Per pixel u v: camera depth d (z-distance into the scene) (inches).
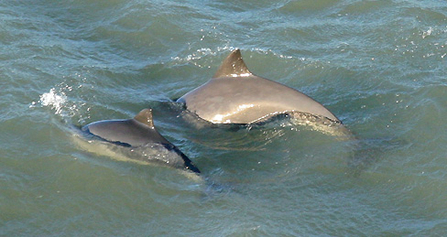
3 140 1656.0
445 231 1395.2
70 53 2212.1
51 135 1691.7
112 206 1450.5
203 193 1498.5
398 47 2324.1
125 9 2554.1
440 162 1633.9
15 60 2086.6
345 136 1728.6
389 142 1716.3
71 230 1374.3
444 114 1852.9
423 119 1830.7
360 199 1499.8
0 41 2209.6
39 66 2068.2
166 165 1579.7
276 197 1492.4
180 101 1865.2
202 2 2694.4
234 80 1836.9
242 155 1649.9
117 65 2175.2
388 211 1462.8
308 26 2512.3
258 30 2476.6
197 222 1405.0
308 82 2105.1
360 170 1595.7
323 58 2251.5
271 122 1753.2
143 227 1390.3
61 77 2012.8
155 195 1487.5
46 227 1379.2
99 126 1686.8
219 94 1807.3
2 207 1424.7
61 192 1486.2
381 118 1840.6
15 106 1813.5
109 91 1975.9
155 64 2209.6
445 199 1502.2
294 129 1740.9
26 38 2262.6
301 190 1521.9
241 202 1470.2
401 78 2090.3
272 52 2276.1
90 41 2346.2
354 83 2073.1
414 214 1455.5
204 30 2444.6
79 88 1955.0
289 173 1583.4
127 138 1633.9
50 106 1831.9
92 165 1574.8
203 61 2236.7
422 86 2018.9
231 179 1555.1
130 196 1481.3
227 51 2292.1
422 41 2365.9
